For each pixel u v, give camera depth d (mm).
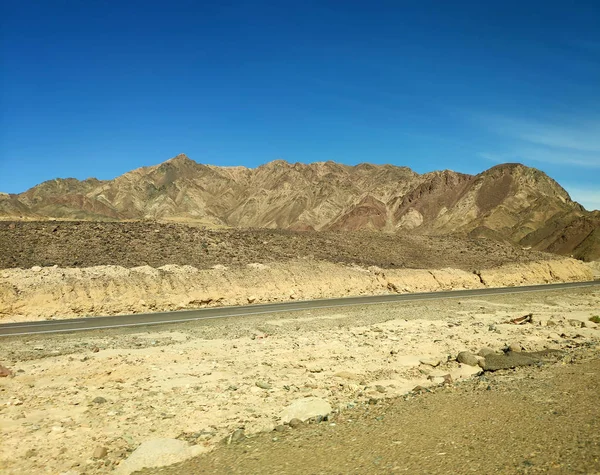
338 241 56406
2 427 9836
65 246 36531
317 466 7953
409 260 56969
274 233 53656
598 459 7434
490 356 17672
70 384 13453
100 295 30656
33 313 27578
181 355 17719
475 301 39906
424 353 18859
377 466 7781
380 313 31141
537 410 10430
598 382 12969
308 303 36938
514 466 7375
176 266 36656
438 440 8828
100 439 9484
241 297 36750
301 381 14352
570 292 50062
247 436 9781
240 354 18203
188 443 9320
